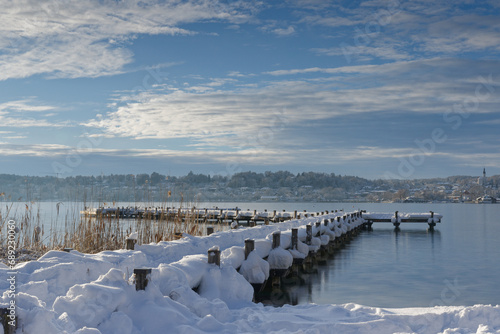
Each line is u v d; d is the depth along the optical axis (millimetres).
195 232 18141
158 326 6285
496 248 25734
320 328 7027
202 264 9359
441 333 7180
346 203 130375
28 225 14102
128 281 6883
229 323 6863
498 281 16031
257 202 119812
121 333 5977
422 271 17969
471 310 7492
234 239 15766
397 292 14141
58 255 8375
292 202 121000
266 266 11891
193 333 6145
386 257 22078
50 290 6902
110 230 14859
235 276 9469
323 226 24719
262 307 8961
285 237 16672
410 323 7422
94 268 7902
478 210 92375
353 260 21047
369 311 8148
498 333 6730
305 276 16828
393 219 40500
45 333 4848
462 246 26750
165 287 7707
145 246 11602
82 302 6059
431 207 115562
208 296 8828
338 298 13250
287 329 7074
